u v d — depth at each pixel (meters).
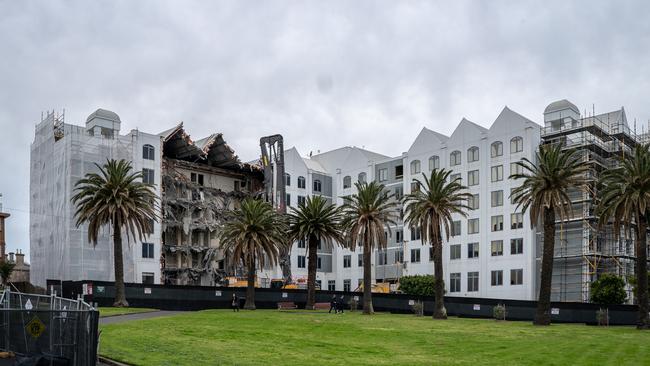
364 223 68.88
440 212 63.34
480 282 91.44
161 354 26.42
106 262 82.69
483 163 93.81
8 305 33.00
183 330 39.38
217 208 101.62
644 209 51.84
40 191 91.56
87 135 83.19
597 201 79.56
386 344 35.88
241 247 68.62
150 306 66.31
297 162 112.69
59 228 82.62
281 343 34.28
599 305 60.62
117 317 51.31
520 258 87.19
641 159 53.56
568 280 84.69
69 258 79.12
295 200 110.69
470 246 93.56
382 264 107.12
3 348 19.92
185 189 98.88
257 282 90.94
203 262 99.12
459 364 27.05
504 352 32.09
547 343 37.47
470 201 94.62
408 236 102.38
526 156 88.62
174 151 102.06
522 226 87.56
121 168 63.75
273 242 69.38
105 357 24.88
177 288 68.62
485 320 63.28
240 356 27.28
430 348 34.00
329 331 43.53
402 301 73.56
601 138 89.31
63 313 18.25
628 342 38.56
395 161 108.62
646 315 52.38
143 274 87.25
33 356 17.25
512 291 87.38
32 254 93.50
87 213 60.84
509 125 91.38
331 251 116.06
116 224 62.53
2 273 100.12
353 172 114.69
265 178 102.12
